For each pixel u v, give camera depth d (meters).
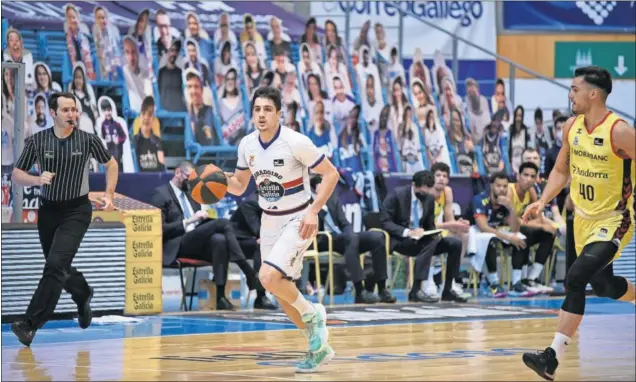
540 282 29.62
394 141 32.19
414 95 33.16
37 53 28.12
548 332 19.23
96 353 15.78
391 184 30.44
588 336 18.88
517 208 28.62
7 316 21.06
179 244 24.05
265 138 13.31
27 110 26.89
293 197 13.34
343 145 31.09
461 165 33.06
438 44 35.50
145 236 23.23
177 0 31.08
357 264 25.55
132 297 23.03
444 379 12.40
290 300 13.22
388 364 14.15
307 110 30.88
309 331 13.30
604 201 13.43
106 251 22.42
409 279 29.44
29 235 21.33
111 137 27.48
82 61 28.09
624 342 17.81
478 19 36.59
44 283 17.12
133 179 26.83
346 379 12.37
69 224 17.67
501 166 33.78
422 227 26.73
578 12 37.88
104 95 28.28
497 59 36.56
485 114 34.22
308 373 13.06
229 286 27.41
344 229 25.72
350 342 17.38
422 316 22.39
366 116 31.95
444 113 33.69
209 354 15.55
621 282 14.97
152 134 28.23
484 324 20.83
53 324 20.86
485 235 28.11
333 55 31.89
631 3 38.25
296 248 13.17
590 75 13.32
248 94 30.33
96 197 23.11
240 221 24.86
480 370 13.42
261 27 31.84
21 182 17.42
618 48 38.12
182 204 24.66
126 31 29.84
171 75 29.36
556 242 30.17
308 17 33.59
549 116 37.09
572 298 13.04
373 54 32.91
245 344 17.06
